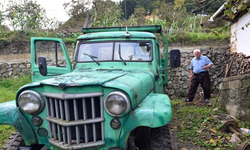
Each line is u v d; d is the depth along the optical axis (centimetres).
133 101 223
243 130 428
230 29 824
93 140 225
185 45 870
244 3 313
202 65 651
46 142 242
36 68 365
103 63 350
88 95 217
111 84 219
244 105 484
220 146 384
